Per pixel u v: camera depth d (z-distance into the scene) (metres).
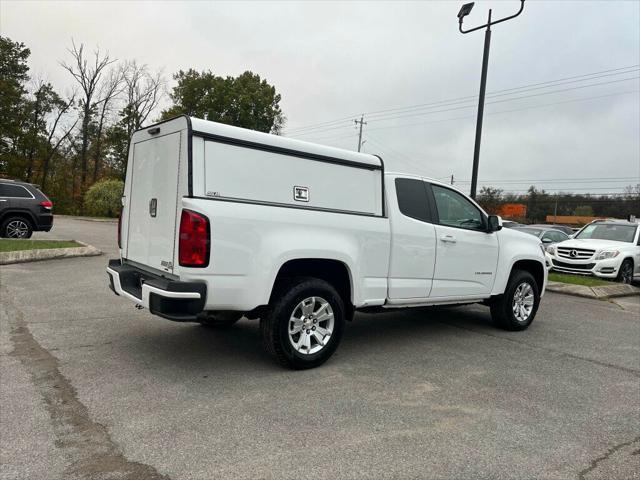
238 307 4.09
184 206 3.88
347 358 5.09
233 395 3.92
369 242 4.97
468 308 8.34
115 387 4.00
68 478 2.66
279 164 4.36
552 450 3.23
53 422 3.32
